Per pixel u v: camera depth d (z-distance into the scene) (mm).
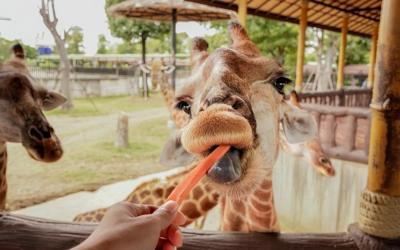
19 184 7082
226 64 1484
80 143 10445
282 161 6137
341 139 6395
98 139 10961
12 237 1638
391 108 1562
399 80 1555
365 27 12305
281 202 6215
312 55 33906
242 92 1337
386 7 1544
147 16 13664
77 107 16766
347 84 27609
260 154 1353
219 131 1086
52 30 15180
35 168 8164
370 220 1651
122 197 6465
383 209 1617
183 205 2854
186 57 27688
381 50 1583
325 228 5590
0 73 2443
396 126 1583
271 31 17562
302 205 5879
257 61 1633
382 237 1631
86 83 21031
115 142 10188
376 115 1632
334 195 5438
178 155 2082
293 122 2154
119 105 18188
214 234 1697
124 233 915
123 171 8023
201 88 1620
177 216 1113
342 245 1651
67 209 5906
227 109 1178
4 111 2420
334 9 9148
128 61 28781
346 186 5285
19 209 5859
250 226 1963
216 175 1166
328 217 5531
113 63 33219
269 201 1914
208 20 13383
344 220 5328
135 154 9508
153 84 11258
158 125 13523
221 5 6180
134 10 12570
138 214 1087
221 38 22938
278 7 8031
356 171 5156
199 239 1659
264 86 1614
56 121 13445
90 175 7695
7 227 1669
